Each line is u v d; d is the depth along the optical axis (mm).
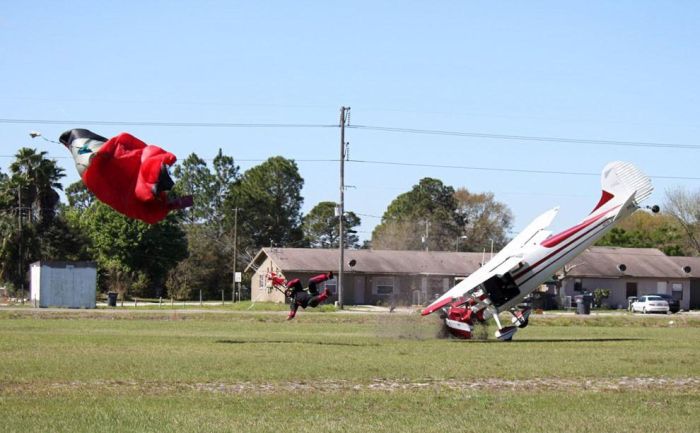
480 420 16500
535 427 15906
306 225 147375
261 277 93500
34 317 49938
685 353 29828
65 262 68375
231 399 18312
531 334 42062
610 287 93625
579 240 37938
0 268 90688
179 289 102062
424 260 93000
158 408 17062
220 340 32250
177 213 107750
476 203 147000
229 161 140125
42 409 16703
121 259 102000
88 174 29125
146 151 29172
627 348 31891
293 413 16891
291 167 138750
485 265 37406
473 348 30938
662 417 17156
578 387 21219
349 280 89375
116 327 40719
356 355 27062
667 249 119875
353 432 15125
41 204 92562
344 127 71438
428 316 37188
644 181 37938
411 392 19828
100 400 17859
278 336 35531
